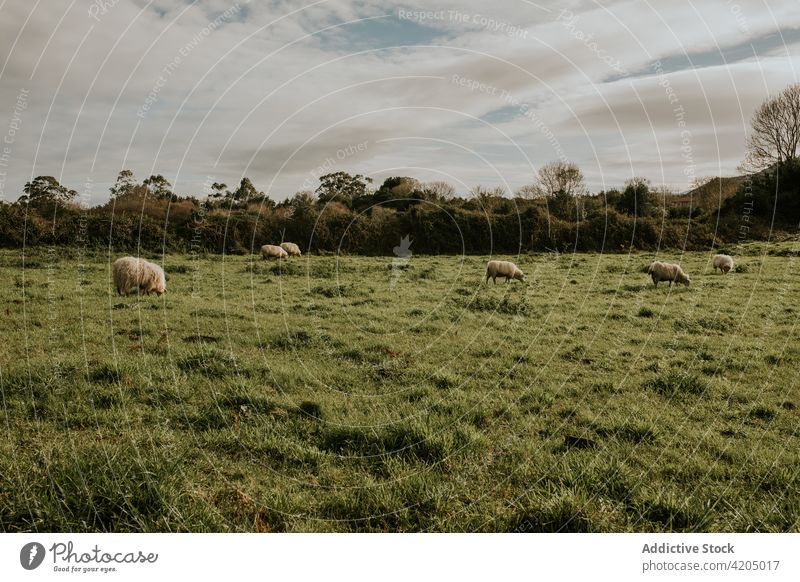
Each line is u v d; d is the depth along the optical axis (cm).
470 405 702
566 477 502
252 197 3403
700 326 1209
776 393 775
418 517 452
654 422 655
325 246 3297
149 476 457
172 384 717
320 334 1059
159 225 2825
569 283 1905
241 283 1830
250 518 446
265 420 627
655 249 3406
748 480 517
